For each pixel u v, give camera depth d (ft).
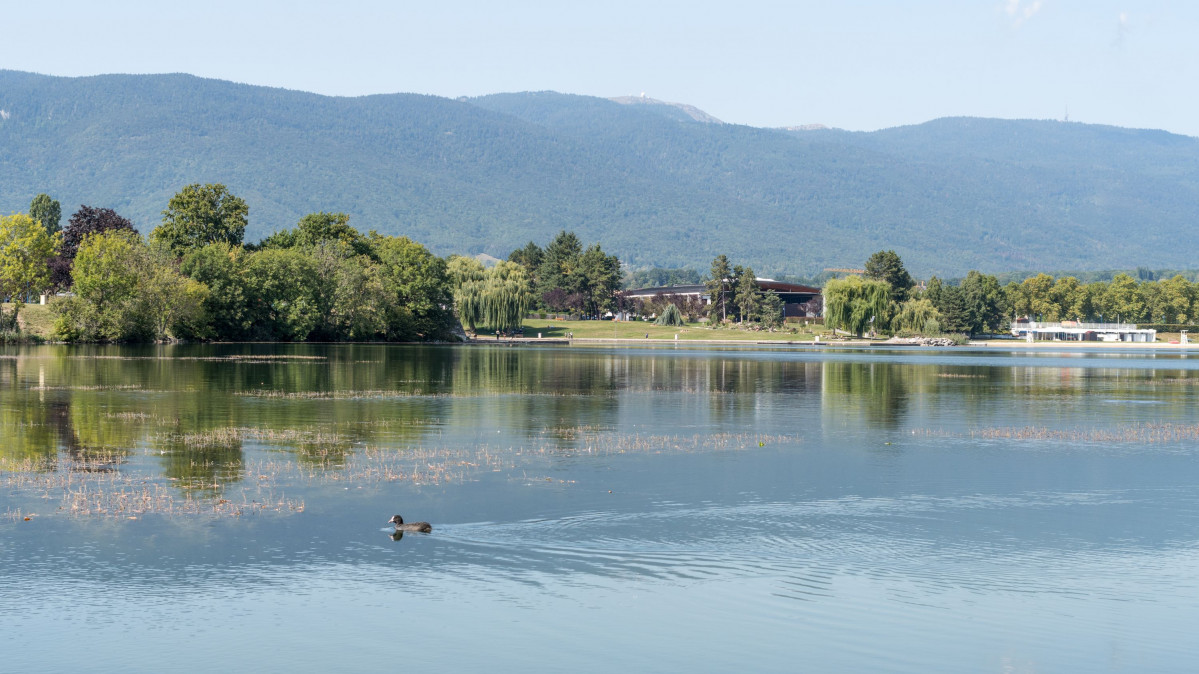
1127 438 186.19
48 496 120.26
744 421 207.72
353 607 83.71
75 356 384.88
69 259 598.75
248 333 561.84
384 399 239.50
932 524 113.19
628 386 293.64
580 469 145.07
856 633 79.46
